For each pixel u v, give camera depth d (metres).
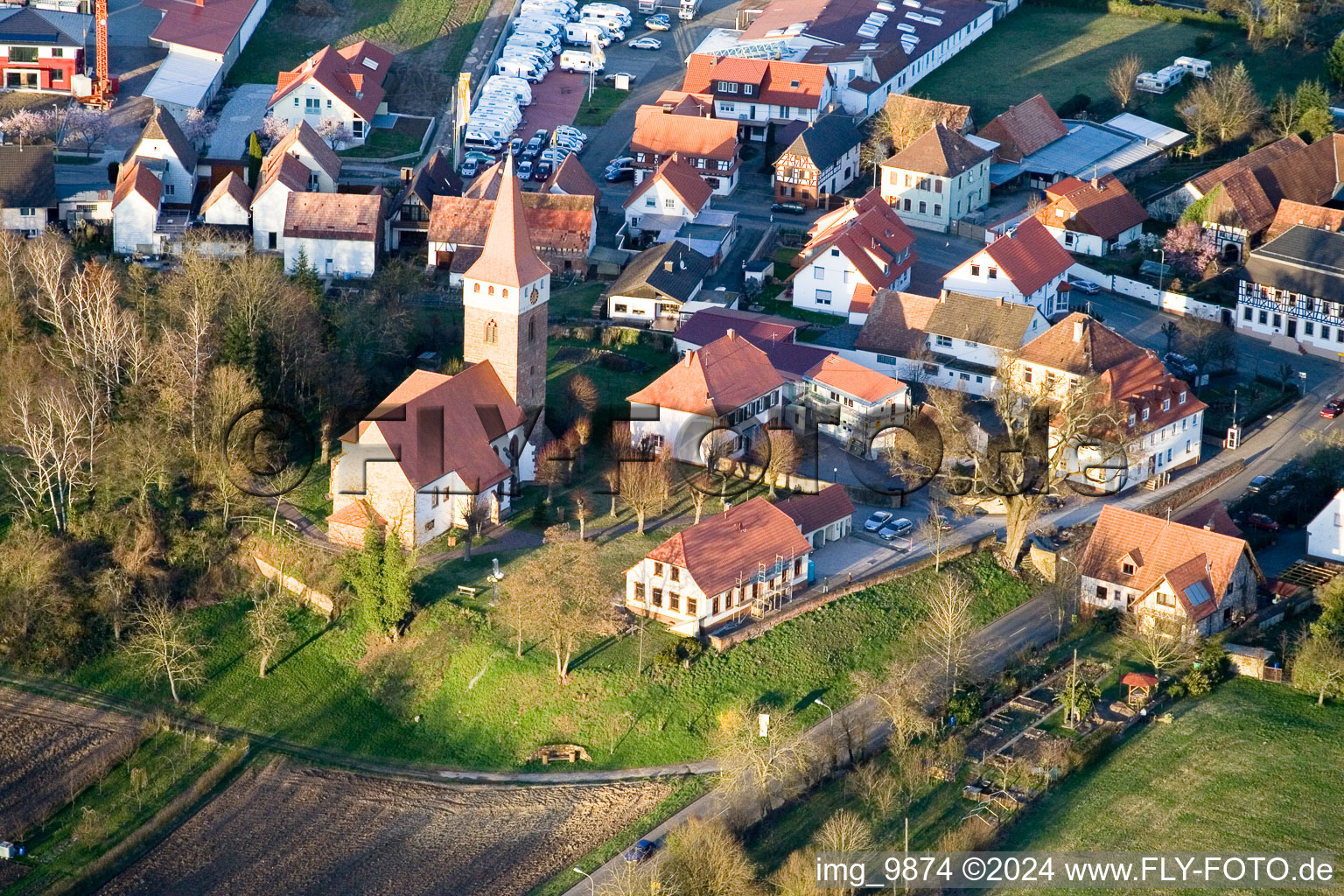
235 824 164.50
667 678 173.25
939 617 180.00
